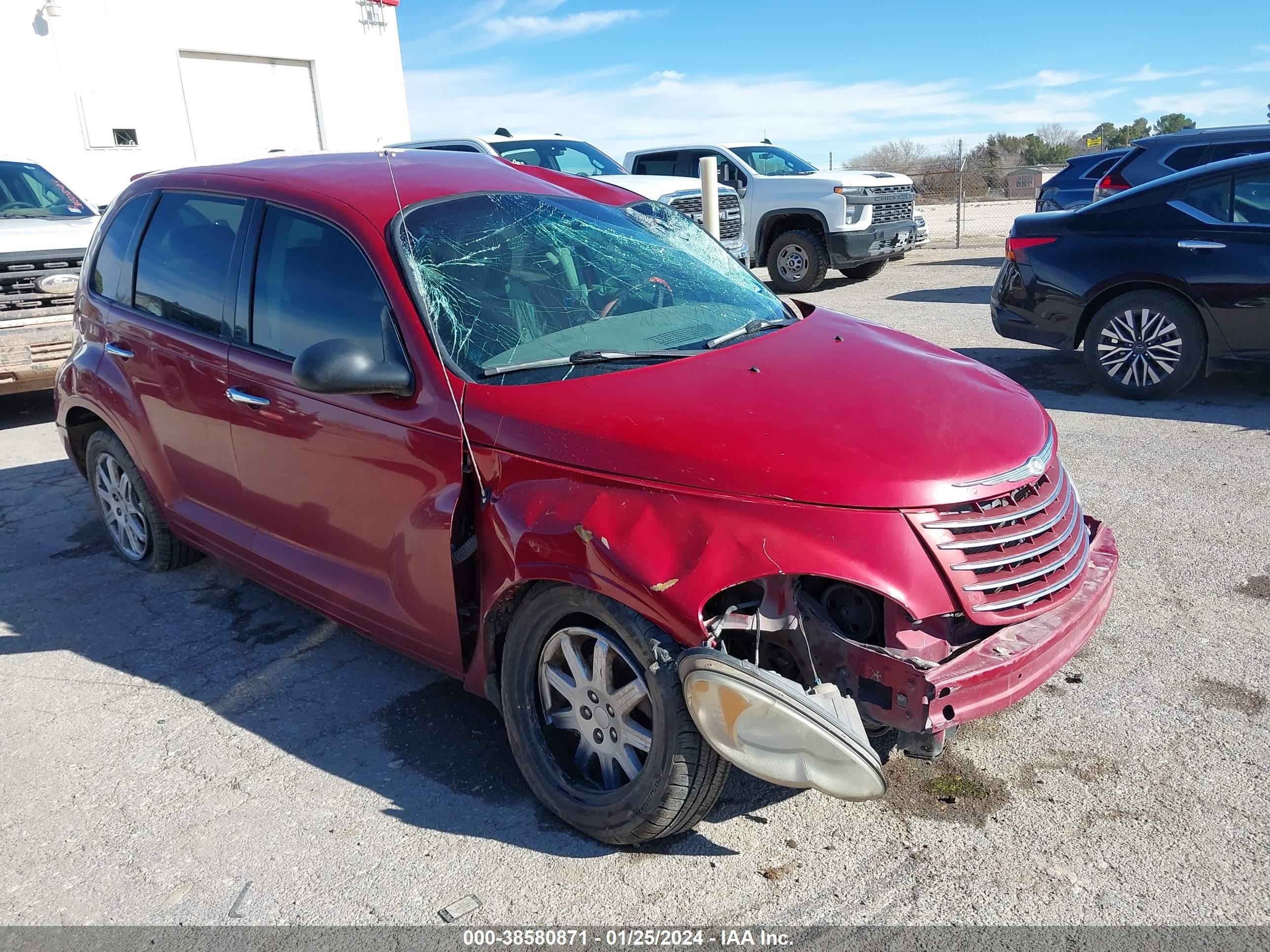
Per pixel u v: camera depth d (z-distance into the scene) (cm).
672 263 385
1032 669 258
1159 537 464
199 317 395
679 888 263
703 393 287
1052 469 293
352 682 380
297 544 373
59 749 344
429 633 319
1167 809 283
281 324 358
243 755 335
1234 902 248
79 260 785
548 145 1235
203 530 423
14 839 297
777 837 281
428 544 305
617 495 263
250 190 383
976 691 246
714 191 1056
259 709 364
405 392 307
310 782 318
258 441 368
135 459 448
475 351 310
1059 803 288
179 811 307
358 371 296
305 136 1858
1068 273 712
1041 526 274
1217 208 657
